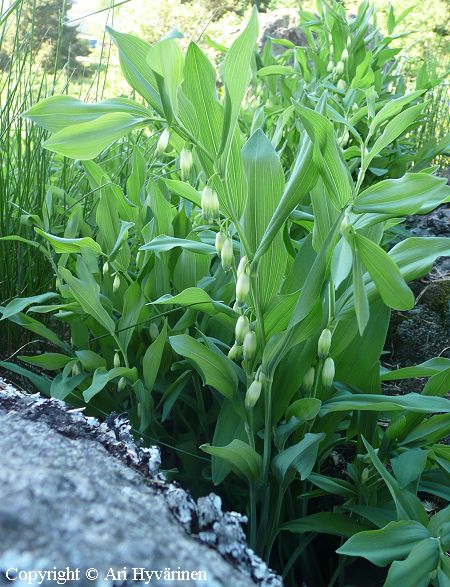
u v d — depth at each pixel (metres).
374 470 0.42
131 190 0.57
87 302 0.45
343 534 0.39
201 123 0.32
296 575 0.45
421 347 0.77
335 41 1.00
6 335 0.62
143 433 0.47
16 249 0.64
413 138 1.21
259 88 1.05
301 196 0.34
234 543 0.27
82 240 0.44
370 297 0.37
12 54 0.66
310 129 0.32
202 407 0.47
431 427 0.41
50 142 0.31
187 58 0.30
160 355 0.44
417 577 0.31
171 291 0.53
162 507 0.25
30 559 0.20
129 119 0.32
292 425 0.39
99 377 0.43
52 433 0.29
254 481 0.39
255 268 0.35
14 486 0.22
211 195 0.34
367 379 0.42
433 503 0.53
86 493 0.23
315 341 0.39
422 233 0.95
